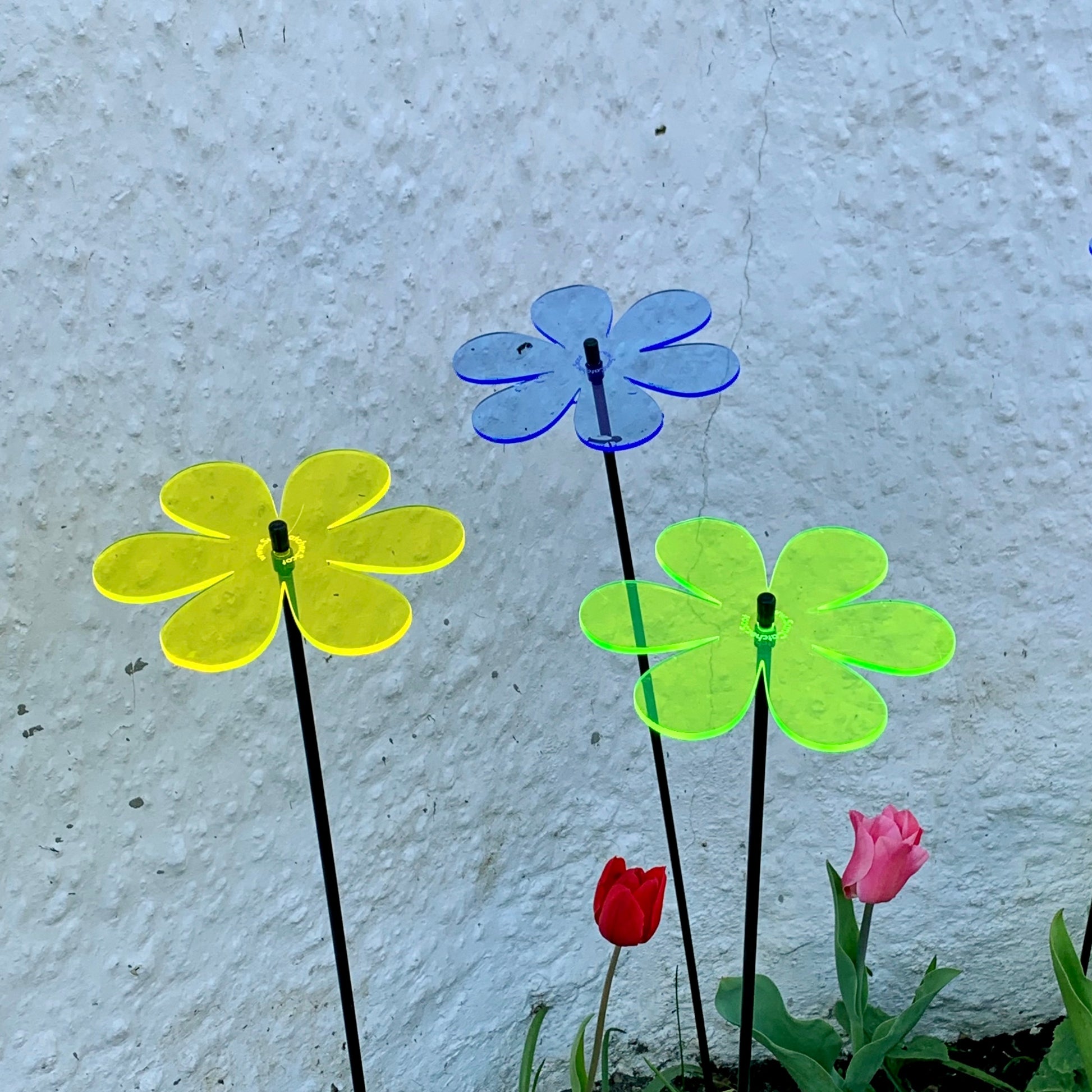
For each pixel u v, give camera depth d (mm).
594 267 1079
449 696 1104
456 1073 1154
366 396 1029
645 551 1154
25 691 927
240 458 998
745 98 1052
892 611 757
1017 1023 1257
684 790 1186
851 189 1071
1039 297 1088
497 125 1018
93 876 965
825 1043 1077
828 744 686
